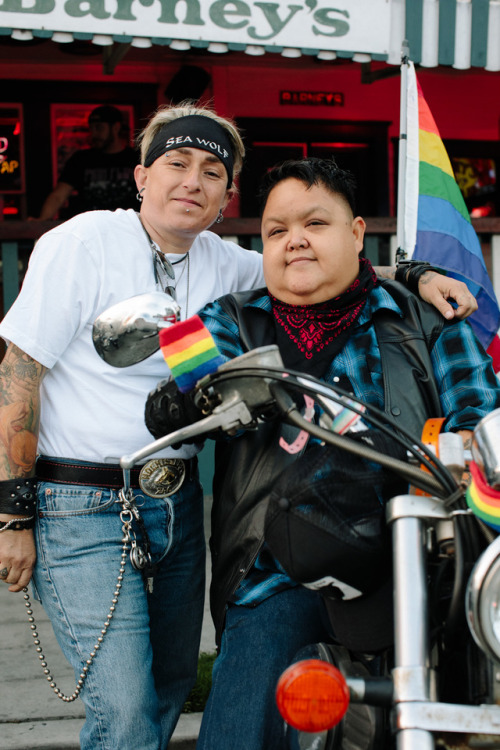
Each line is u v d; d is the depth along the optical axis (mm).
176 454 2133
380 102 7359
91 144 6586
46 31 3957
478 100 7480
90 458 2068
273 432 1965
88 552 2027
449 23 4477
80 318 2061
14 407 1991
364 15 4270
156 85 6980
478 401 1990
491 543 1294
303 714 1271
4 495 2006
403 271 2277
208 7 4082
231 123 2344
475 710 1267
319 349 2059
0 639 3520
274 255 2055
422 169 3539
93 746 1958
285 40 4191
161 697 2346
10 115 6891
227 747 1737
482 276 3520
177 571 2252
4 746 2723
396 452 1607
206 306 2211
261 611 1861
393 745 1515
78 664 1997
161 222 2176
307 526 1479
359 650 1544
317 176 2031
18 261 5242
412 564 1359
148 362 2072
